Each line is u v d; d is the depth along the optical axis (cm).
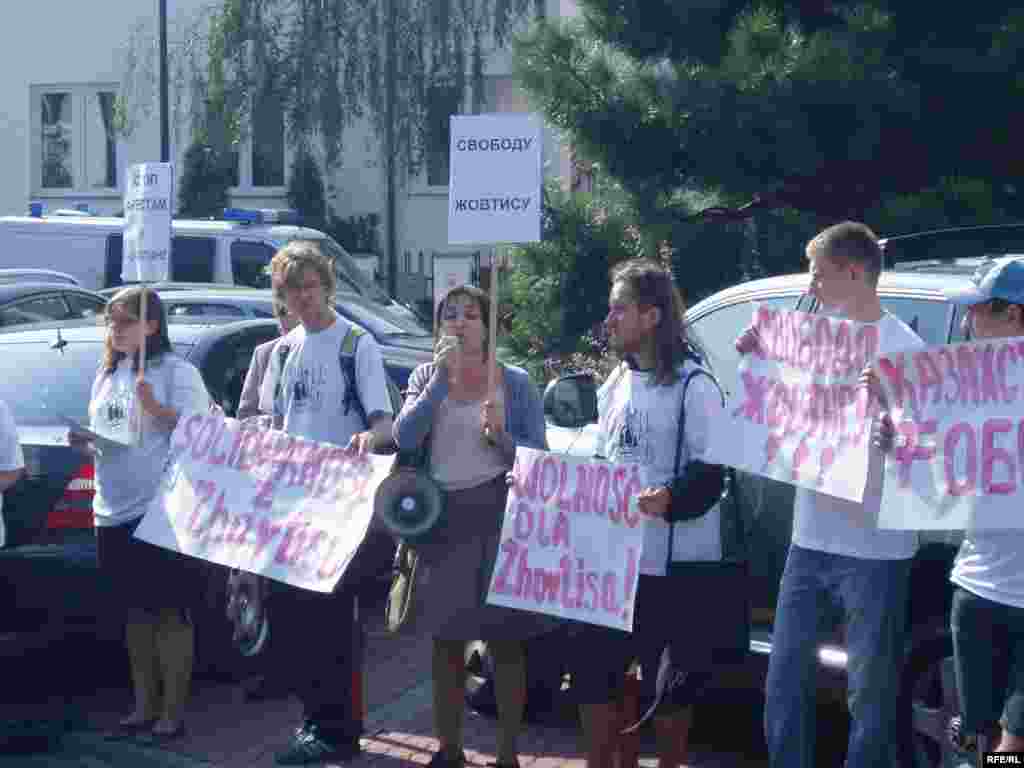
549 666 616
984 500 437
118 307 618
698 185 979
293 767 591
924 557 505
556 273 1041
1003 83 908
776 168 943
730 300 604
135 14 2522
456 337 548
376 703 681
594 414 598
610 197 1022
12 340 741
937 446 446
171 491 600
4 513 639
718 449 486
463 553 547
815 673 482
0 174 2623
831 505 471
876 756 462
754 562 562
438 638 555
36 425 676
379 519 562
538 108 986
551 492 510
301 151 2106
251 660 648
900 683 506
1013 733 433
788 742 476
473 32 1970
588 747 507
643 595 497
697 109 922
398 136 2000
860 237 470
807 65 897
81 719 657
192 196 2291
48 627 643
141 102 2197
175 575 613
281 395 606
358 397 592
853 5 955
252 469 593
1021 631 432
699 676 496
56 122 2595
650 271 498
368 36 1969
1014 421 437
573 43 995
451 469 551
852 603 466
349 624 596
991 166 951
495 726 652
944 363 447
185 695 635
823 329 473
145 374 620
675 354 497
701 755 620
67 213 1819
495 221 544
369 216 2331
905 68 926
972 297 448
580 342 1033
